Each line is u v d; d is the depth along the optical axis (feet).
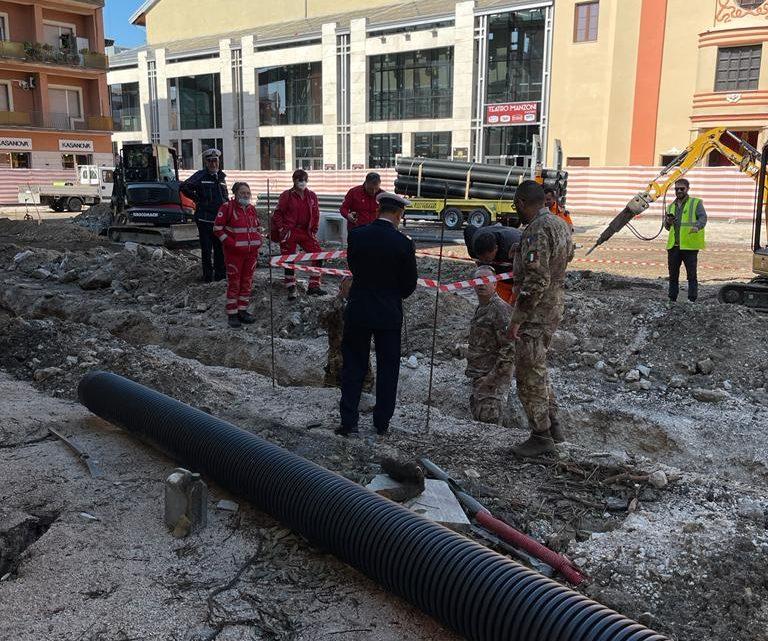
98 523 13.17
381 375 17.66
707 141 40.98
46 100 141.28
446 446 17.04
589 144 113.70
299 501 12.40
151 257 41.16
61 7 140.15
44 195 113.91
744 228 77.36
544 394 15.96
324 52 140.87
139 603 10.87
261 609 10.85
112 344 24.66
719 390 22.15
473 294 37.09
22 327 25.08
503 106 121.90
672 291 34.50
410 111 135.54
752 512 13.60
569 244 15.62
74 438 17.25
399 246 17.01
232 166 160.45
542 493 14.60
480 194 73.31
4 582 11.46
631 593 11.26
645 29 104.94
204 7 179.93
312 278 33.81
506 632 9.23
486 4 124.26
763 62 95.40
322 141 147.64
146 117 173.17
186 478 12.84
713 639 10.26
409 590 10.46
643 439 20.33
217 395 20.80
